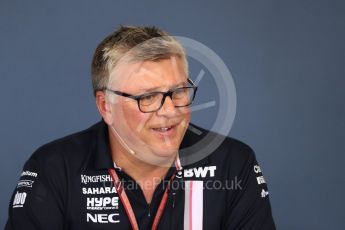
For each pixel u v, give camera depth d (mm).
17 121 12344
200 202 6410
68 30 12516
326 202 12188
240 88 12453
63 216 6324
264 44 12570
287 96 12477
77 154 6469
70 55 12461
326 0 12586
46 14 12523
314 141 12375
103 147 6312
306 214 12172
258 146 12352
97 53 5875
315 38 12547
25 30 12469
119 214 6301
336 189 12203
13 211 6266
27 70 12406
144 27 5805
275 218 12203
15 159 12266
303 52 12523
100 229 6297
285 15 12625
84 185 6316
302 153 12352
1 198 12125
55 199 6277
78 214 6305
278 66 12508
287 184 12273
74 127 12391
